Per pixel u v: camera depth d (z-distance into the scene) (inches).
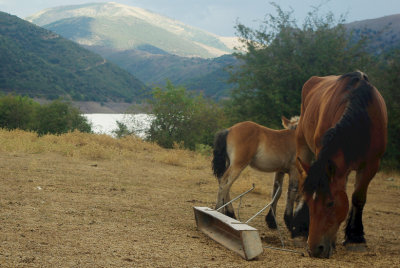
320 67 663.8
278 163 263.1
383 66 703.1
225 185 262.8
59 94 5565.9
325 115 207.3
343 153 171.9
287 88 675.4
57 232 181.3
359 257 186.4
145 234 194.2
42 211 220.1
